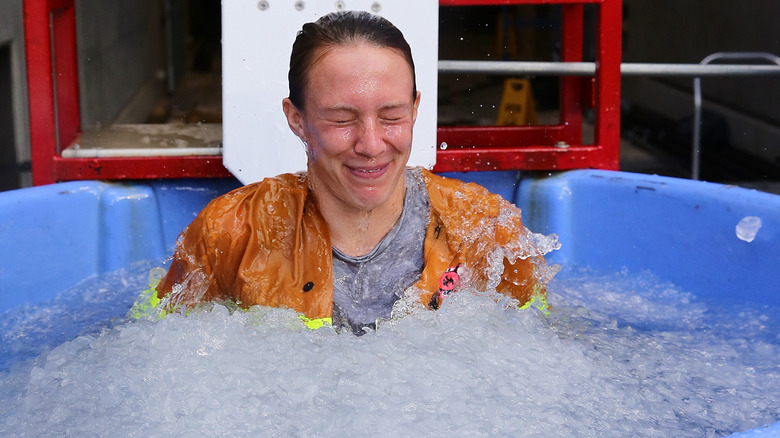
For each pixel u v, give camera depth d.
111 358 1.32
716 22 5.71
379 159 1.32
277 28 2.00
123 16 5.54
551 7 8.23
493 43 9.19
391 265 1.47
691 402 1.25
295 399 1.19
